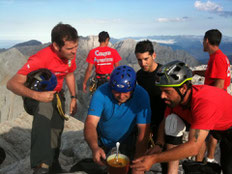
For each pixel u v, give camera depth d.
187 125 2.53
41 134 2.66
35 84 2.63
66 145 4.66
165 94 2.12
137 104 2.58
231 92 6.28
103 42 6.52
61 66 2.92
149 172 3.43
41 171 2.57
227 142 2.45
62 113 2.99
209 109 2.04
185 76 2.03
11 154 4.53
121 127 2.70
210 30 3.80
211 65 3.83
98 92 2.64
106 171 2.80
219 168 2.57
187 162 2.63
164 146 2.74
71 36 2.59
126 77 2.30
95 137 2.52
